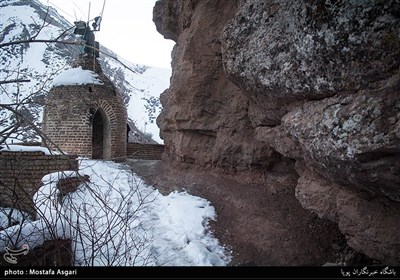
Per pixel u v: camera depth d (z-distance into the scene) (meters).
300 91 3.97
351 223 3.87
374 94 3.04
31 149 8.31
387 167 2.95
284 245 5.05
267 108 5.10
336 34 3.27
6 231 3.49
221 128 8.32
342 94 3.43
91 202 5.42
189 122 8.99
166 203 7.34
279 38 4.23
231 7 7.87
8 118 3.04
